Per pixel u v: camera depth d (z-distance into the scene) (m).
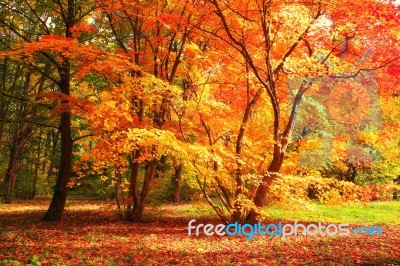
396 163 23.23
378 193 22.61
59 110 12.22
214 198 23.34
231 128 12.94
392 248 9.78
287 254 9.09
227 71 13.10
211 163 12.09
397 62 11.55
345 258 8.48
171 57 14.61
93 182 25.69
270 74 11.77
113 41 16.89
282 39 11.84
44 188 30.27
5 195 26.92
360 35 11.39
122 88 10.77
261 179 11.83
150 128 11.98
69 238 10.77
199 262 8.27
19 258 7.99
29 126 23.78
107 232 12.17
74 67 14.02
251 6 11.12
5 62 20.81
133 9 12.77
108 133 11.87
